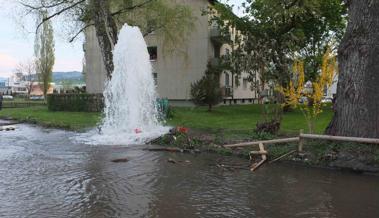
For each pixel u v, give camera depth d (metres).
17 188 7.73
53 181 8.30
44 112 28.55
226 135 13.85
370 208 6.71
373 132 10.49
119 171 9.32
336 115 11.30
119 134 15.02
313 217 6.23
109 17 22.66
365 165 9.33
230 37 32.31
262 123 13.76
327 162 9.85
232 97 42.38
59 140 14.43
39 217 6.06
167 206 6.68
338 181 8.56
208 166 10.00
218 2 29.88
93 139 14.41
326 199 7.22
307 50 28.41
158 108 21.53
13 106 44.69
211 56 38.50
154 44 39.91
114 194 7.37
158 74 39.97
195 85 27.88
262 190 7.80
